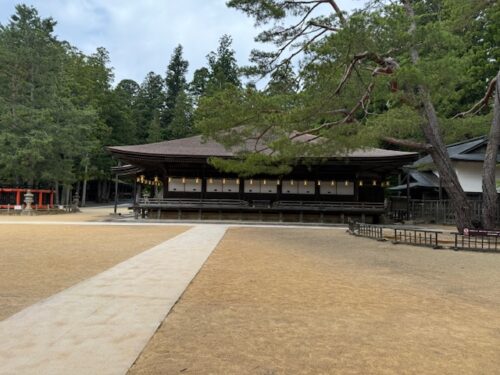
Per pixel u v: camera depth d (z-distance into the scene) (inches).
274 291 275.1
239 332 186.1
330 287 293.7
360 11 555.8
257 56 668.1
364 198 1250.0
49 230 746.2
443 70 563.2
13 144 1321.4
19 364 142.2
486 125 729.0
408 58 702.5
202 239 599.8
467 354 165.6
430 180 1407.5
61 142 1434.5
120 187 3186.5
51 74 1508.4
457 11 701.3
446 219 1107.9
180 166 1175.6
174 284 283.0
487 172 679.1
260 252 480.4
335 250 520.7
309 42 593.3
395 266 400.8
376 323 206.8
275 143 605.0
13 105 1400.1
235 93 593.9
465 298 271.0
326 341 177.2
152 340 171.0
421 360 157.8
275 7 638.5
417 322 210.7
